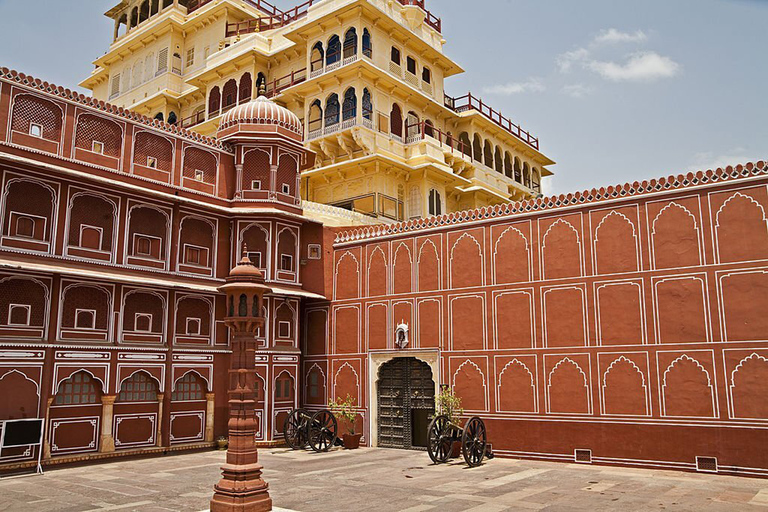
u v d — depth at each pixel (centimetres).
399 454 1372
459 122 2903
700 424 1084
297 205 1681
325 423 1492
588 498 881
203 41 2972
